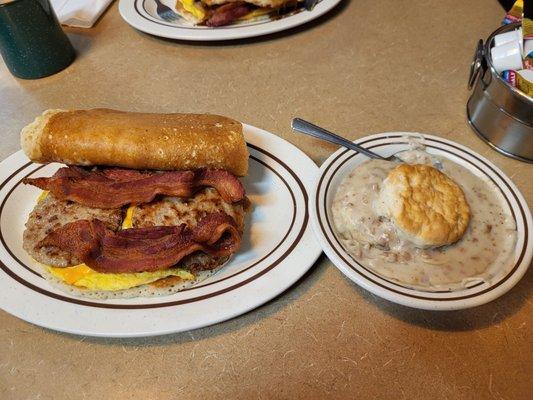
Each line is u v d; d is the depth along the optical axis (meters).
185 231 0.37
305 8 0.69
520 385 0.33
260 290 0.36
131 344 0.35
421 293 0.33
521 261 0.35
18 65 0.59
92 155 0.41
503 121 0.47
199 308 0.35
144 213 0.39
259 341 0.35
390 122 0.53
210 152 0.41
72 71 0.62
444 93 0.57
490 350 0.35
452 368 0.34
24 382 0.33
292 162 0.46
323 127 0.53
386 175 0.40
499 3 0.72
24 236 0.39
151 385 0.33
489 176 0.41
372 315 0.37
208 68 0.62
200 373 0.34
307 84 0.59
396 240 0.37
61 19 0.69
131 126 0.41
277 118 0.54
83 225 0.38
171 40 0.67
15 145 0.52
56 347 0.35
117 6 0.74
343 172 0.42
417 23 0.69
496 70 0.46
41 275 0.38
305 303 0.38
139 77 0.61
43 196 0.43
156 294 0.37
